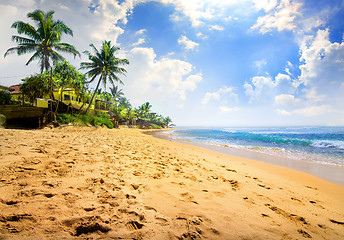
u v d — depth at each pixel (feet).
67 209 5.62
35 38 59.93
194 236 5.15
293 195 11.54
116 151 18.02
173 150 29.07
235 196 9.56
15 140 16.63
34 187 6.89
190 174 13.24
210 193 9.46
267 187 12.59
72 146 16.89
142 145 28.45
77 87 63.82
